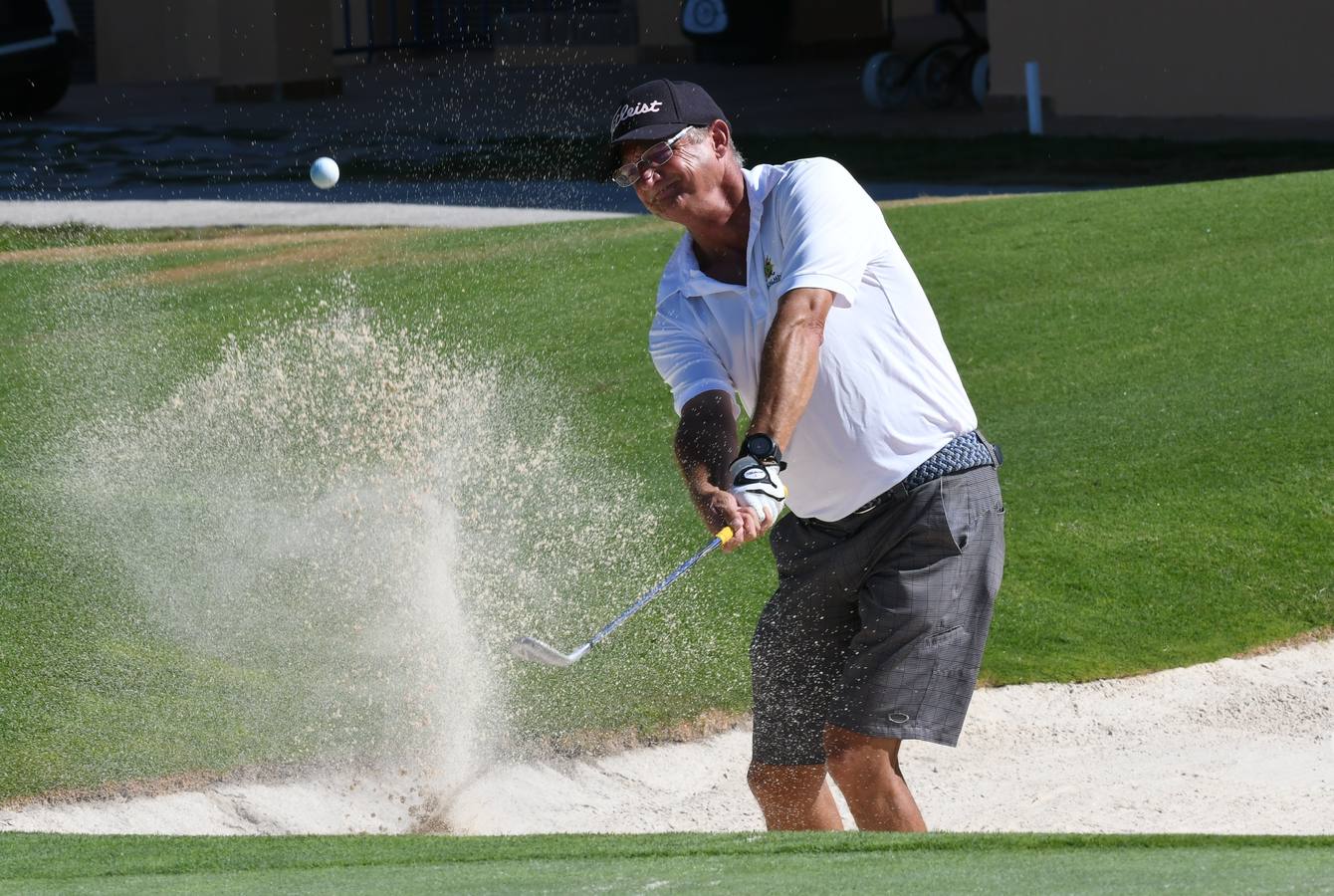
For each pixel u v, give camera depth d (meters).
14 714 16.50
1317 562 21.39
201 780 15.45
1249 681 18.84
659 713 17.72
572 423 28.59
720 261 12.81
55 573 20.69
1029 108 65.44
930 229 40.56
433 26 110.56
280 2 88.19
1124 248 36.88
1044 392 28.81
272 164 65.12
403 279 39.03
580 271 39.06
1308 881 7.87
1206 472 24.25
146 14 105.69
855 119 74.12
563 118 79.31
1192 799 16.14
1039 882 8.04
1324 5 63.03
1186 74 67.44
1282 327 30.56
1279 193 40.22
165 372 32.12
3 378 31.84
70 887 8.93
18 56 78.31
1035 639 19.91
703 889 8.05
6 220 50.72
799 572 12.96
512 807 15.74
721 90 88.56
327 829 14.95
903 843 9.55
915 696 12.21
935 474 12.23
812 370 11.25
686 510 24.19
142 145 71.44
